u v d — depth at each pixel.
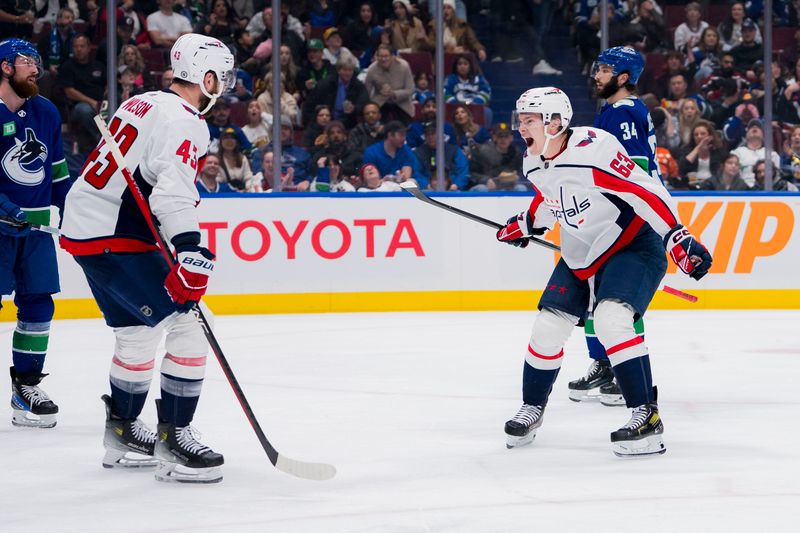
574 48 31.62
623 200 11.30
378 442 12.17
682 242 10.95
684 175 29.55
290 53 28.67
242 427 13.04
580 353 19.19
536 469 10.77
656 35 30.83
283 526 8.72
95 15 28.55
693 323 24.05
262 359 18.92
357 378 16.84
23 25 28.58
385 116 29.06
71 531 8.66
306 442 12.18
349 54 28.88
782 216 27.08
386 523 8.79
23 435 12.74
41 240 13.31
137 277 10.21
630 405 11.41
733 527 8.59
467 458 11.33
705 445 11.88
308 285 26.64
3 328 24.03
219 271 26.34
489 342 21.05
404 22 30.06
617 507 9.23
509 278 27.06
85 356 19.48
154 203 9.77
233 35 28.91
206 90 10.52
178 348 10.28
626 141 14.15
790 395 15.09
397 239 26.83
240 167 28.19
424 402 14.77
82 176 10.48
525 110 11.09
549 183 11.43
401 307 26.91
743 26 30.47
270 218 26.50
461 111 29.09
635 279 11.38
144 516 9.09
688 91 30.47
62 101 28.58
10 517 9.12
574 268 11.74
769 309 27.06
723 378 16.59
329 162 28.55
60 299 25.77
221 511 9.24
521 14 31.34
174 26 28.95
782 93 30.02
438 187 28.58
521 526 8.66
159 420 10.37
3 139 13.09
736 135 29.70
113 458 10.96
